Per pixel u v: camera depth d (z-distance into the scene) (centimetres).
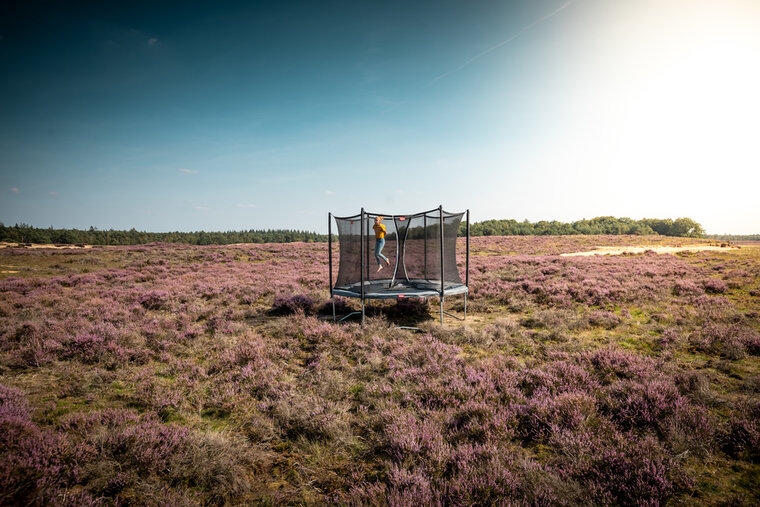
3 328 713
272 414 414
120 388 496
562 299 1027
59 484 278
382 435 364
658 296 1030
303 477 306
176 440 335
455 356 576
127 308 958
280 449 352
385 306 1024
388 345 647
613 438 327
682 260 2119
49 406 438
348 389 486
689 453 312
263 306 1072
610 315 824
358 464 323
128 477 292
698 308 885
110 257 2470
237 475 301
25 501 257
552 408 377
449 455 309
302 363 595
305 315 921
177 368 554
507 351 633
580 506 249
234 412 421
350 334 719
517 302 1021
